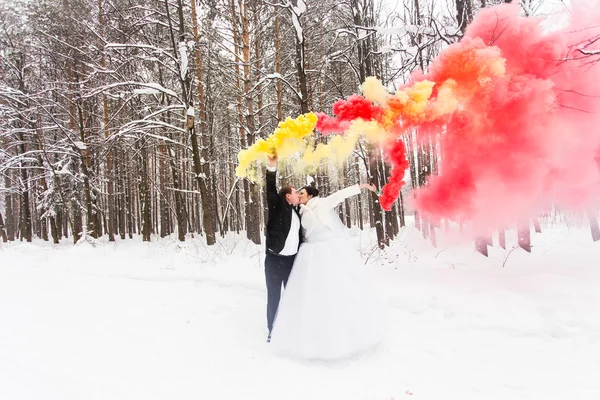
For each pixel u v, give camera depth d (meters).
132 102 14.41
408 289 4.92
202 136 15.06
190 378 2.98
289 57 13.05
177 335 3.97
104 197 25.11
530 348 3.34
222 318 4.55
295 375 3.05
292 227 3.81
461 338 3.62
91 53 13.17
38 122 16.69
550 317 3.80
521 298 4.32
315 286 3.49
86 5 13.41
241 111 14.44
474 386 2.78
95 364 3.20
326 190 15.59
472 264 6.09
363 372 3.08
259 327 4.23
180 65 11.83
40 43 15.39
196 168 12.62
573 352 3.21
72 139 15.62
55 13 13.91
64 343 3.69
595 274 4.96
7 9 16.38
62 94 14.89
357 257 3.79
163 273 6.89
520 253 6.63
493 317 3.93
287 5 8.66
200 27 13.72
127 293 5.76
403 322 4.08
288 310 3.56
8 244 18.64
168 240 17.88
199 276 6.43
